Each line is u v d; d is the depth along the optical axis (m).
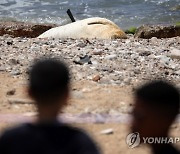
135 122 6.68
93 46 25.42
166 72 19.86
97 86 17.31
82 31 31.92
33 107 14.59
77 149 6.01
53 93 6.34
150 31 36.88
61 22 57.97
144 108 6.56
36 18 59.38
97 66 20.31
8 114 13.80
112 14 61.44
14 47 24.44
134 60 21.95
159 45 27.28
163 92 6.50
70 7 64.56
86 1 67.44
